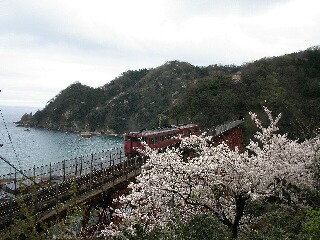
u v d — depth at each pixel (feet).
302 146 58.90
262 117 224.74
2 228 42.91
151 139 119.75
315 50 366.22
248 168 46.75
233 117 260.42
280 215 47.80
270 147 55.88
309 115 173.58
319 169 54.85
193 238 39.63
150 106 596.29
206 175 46.52
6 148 359.05
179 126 145.38
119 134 568.82
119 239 40.75
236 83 310.86
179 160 47.98
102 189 64.54
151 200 46.68
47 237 30.78
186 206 47.06
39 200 51.55
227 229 45.85
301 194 53.83
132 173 80.59
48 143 429.38
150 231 41.06
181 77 644.69
